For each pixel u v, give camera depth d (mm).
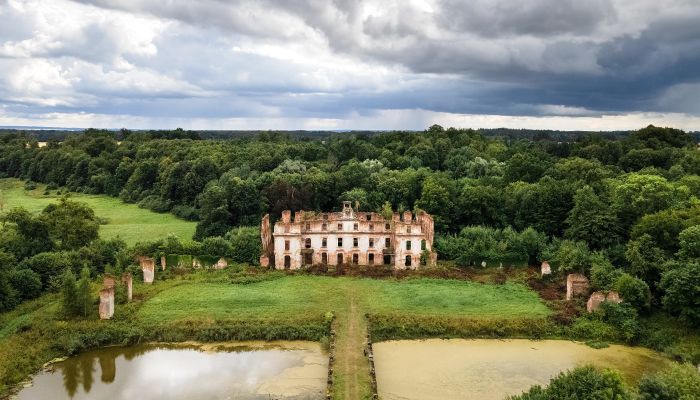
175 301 78562
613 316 73312
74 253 93125
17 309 76062
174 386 58562
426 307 78125
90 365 63469
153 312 74625
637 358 66625
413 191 132125
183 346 68312
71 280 72375
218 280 88500
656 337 69875
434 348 68375
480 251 100812
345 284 87812
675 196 102562
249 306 77562
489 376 61438
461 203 116562
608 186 118125
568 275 83375
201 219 135250
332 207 138125
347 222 99750
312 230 99312
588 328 72500
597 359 66125
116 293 78875
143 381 59750
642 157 151250
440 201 116375
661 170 135000
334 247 100125
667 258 78812
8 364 60250
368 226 99875
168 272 92500
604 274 80312
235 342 69500
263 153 175375
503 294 83562
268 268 96000
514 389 58719
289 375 60812
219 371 61844
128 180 184500
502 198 119125
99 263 94625
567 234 102125
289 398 55844
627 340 70812
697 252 74625
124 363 63938
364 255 100375
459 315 75375
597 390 44906
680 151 154250
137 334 68938
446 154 178500
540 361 65312
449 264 99312
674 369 48625
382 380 60000
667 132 175875
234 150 190125
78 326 69375
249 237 106750
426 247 101500
